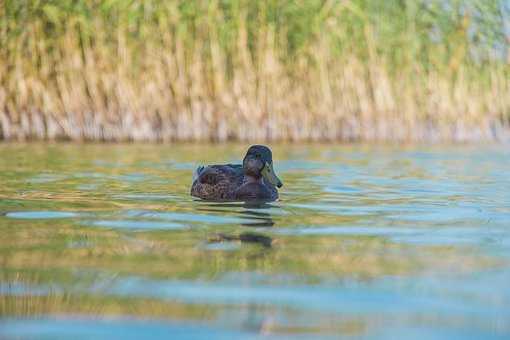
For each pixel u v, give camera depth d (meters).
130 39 27.88
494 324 5.31
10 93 27.27
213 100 28.39
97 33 27.75
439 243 8.30
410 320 5.40
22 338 5.00
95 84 27.66
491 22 29.70
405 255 7.61
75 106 27.58
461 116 29.95
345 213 10.55
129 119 27.77
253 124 28.50
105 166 17.50
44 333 5.10
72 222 9.45
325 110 29.02
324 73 28.97
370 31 29.33
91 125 27.64
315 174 16.31
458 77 29.89
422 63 29.84
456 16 29.73
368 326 5.27
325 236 8.66
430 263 7.24
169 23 28.09
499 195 12.80
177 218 9.88
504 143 28.64
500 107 30.42
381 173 16.64
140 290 6.14
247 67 28.50
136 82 27.91
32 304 5.73
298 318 5.43
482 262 7.29
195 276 6.61
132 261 7.19
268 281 6.46
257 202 11.66
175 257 7.39
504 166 18.78
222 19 28.38
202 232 8.80
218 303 5.79
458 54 29.84
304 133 28.88
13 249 7.71
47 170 16.28
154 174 15.77
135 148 24.03
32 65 27.41
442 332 5.14
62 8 27.38
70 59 27.62
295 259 7.35
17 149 22.81
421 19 29.56
